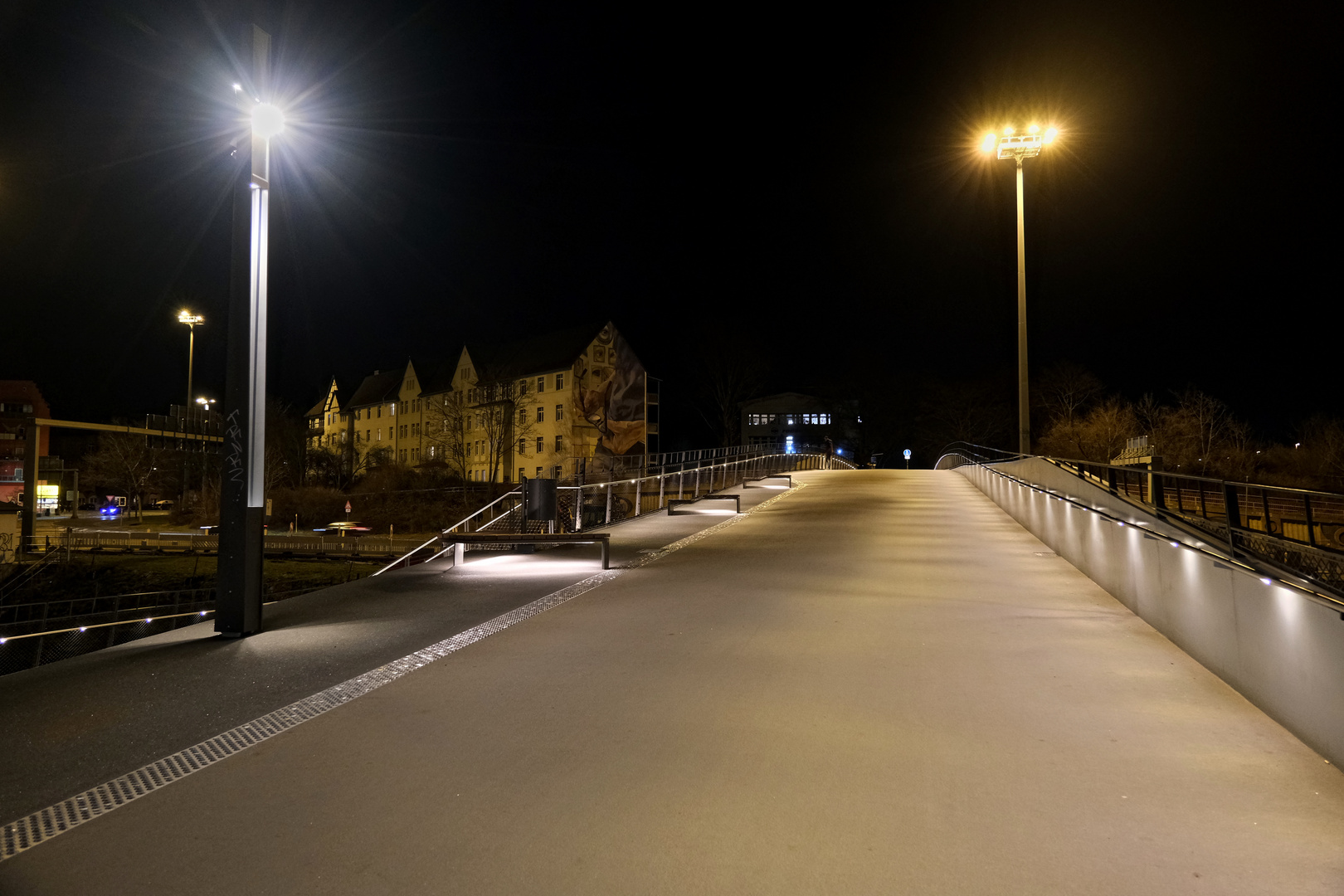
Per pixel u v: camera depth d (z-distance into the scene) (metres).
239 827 3.96
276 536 51.62
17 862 3.64
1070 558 12.31
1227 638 6.31
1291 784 4.49
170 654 7.14
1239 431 45.34
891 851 3.74
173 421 52.38
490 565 12.43
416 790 4.38
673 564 12.37
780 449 76.12
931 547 14.11
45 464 74.88
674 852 3.72
